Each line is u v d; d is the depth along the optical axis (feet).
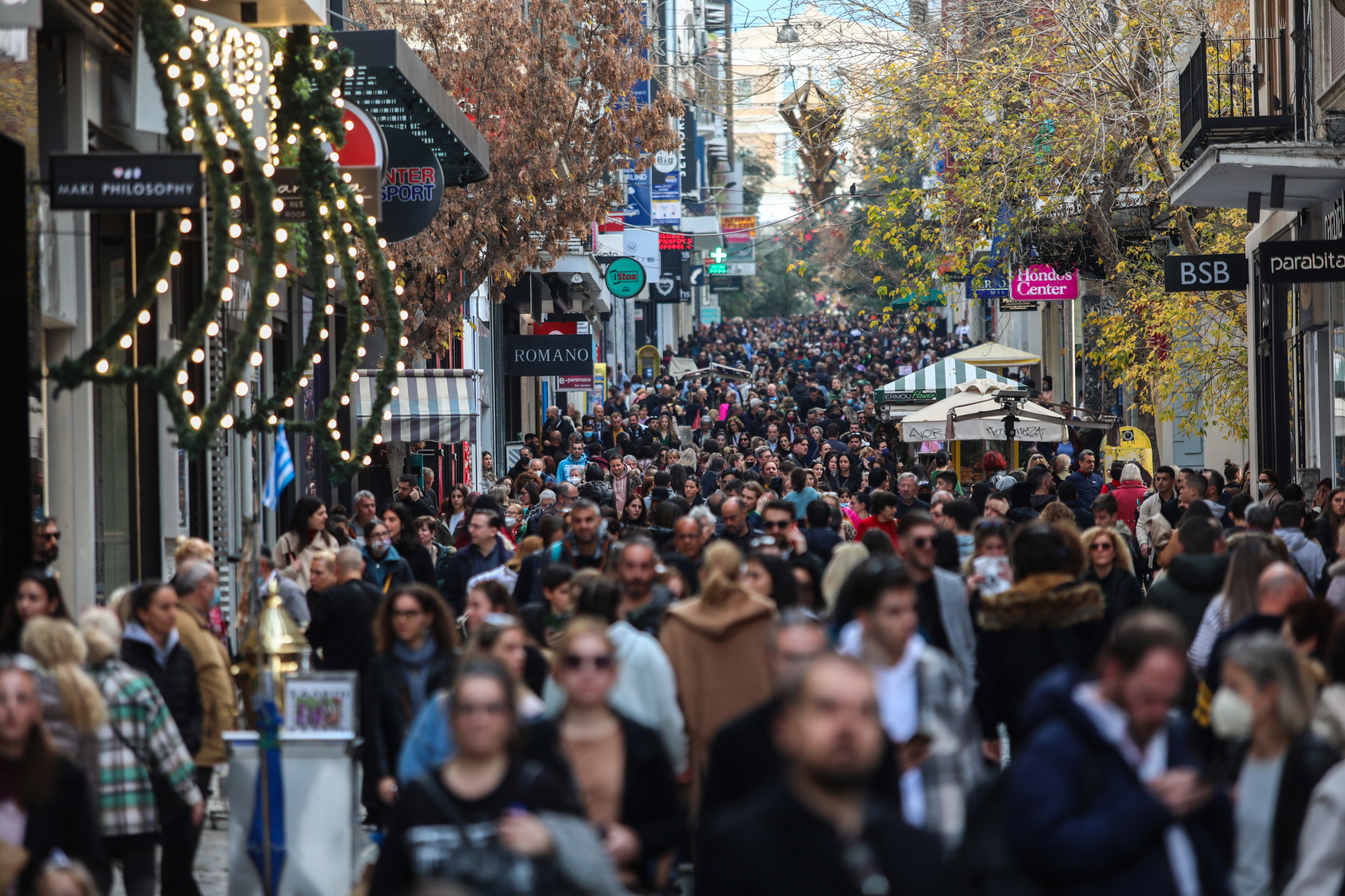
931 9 294.66
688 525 122.83
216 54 130.11
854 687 44.27
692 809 88.79
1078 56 276.41
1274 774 63.52
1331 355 215.51
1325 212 214.69
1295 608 79.71
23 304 97.25
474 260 254.27
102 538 149.18
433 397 248.52
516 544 198.49
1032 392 369.71
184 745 89.40
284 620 103.45
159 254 113.39
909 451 363.76
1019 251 299.99
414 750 70.08
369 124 174.60
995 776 53.62
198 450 111.04
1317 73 206.49
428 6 260.83
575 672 66.85
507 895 50.26
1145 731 52.60
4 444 95.25
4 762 63.62
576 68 270.26
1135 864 50.29
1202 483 177.06
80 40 135.13
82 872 56.59
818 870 44.27
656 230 569.23
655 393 564.30
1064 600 90.94
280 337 210.79
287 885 86.79
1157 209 287.69
